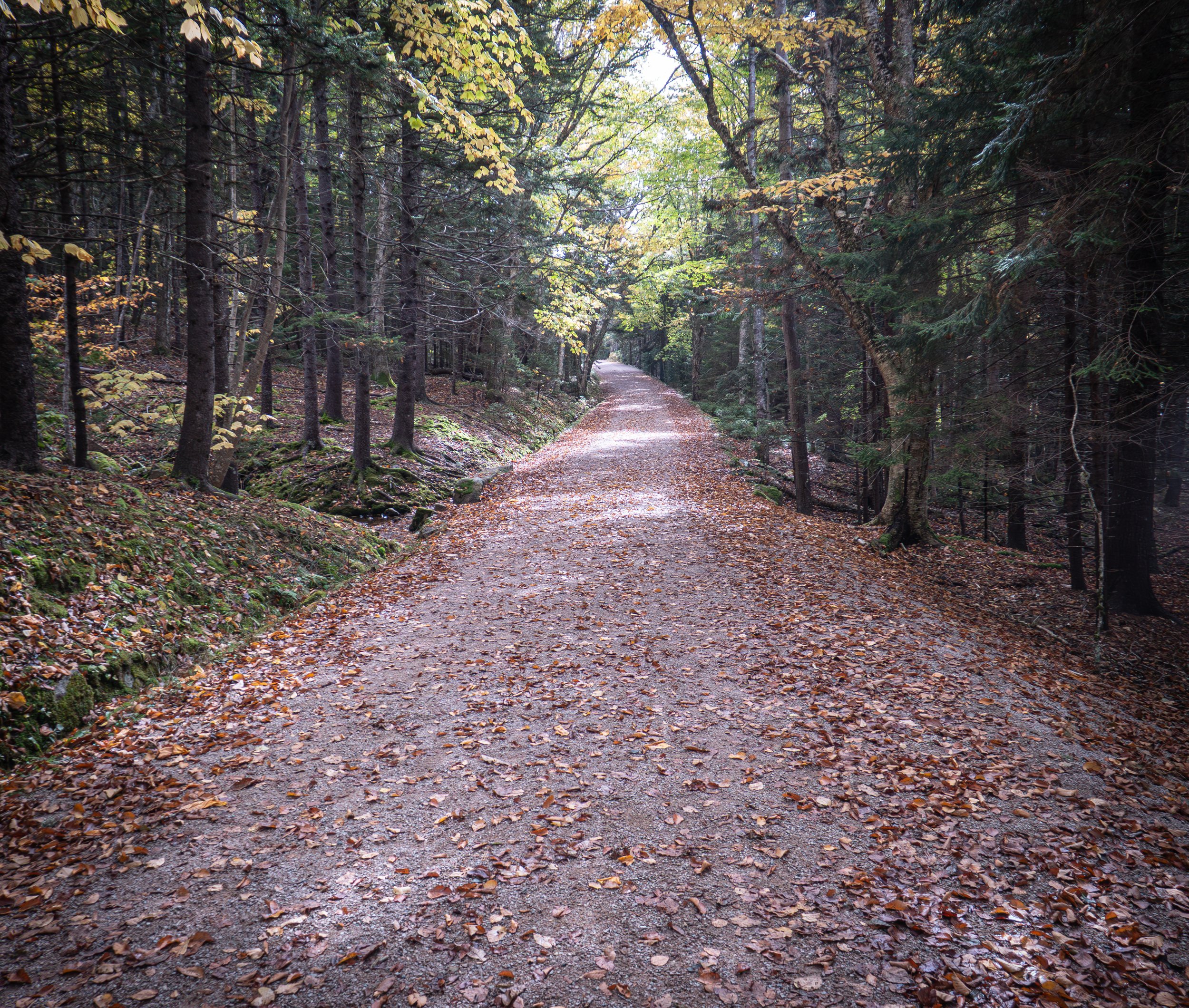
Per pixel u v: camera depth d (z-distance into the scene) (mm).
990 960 3324
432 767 5309
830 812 4648
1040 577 14031
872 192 15023
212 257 11312
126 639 6996
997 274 8875
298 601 9992
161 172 10797
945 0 9938
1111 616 11555
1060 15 8242
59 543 7453
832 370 22844
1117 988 3170
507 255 19609
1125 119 8727
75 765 5250
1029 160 8859
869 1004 3072
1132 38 7465
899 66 13914
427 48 9812
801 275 17922
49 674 5934
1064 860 4145
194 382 11289
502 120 18797
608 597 9766
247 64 10672
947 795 4859
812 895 3812
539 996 3145
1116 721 6711
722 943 3469
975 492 18656
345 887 3908
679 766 5301
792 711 6234
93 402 10703
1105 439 10305
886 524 16062
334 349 21766
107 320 17812
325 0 11281
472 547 12984
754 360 25281
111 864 4105
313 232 18047
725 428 24656
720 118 15438
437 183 17469
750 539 13133
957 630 9125
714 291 19562
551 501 17297
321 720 6137
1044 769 5363
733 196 15609
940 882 3924
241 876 4004
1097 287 9062
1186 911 3727
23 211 9109
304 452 18141
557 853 4223
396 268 24406
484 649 7910
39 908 3709
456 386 30031
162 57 10688
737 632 8305
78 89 10250
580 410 42219
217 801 4777
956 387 11867
